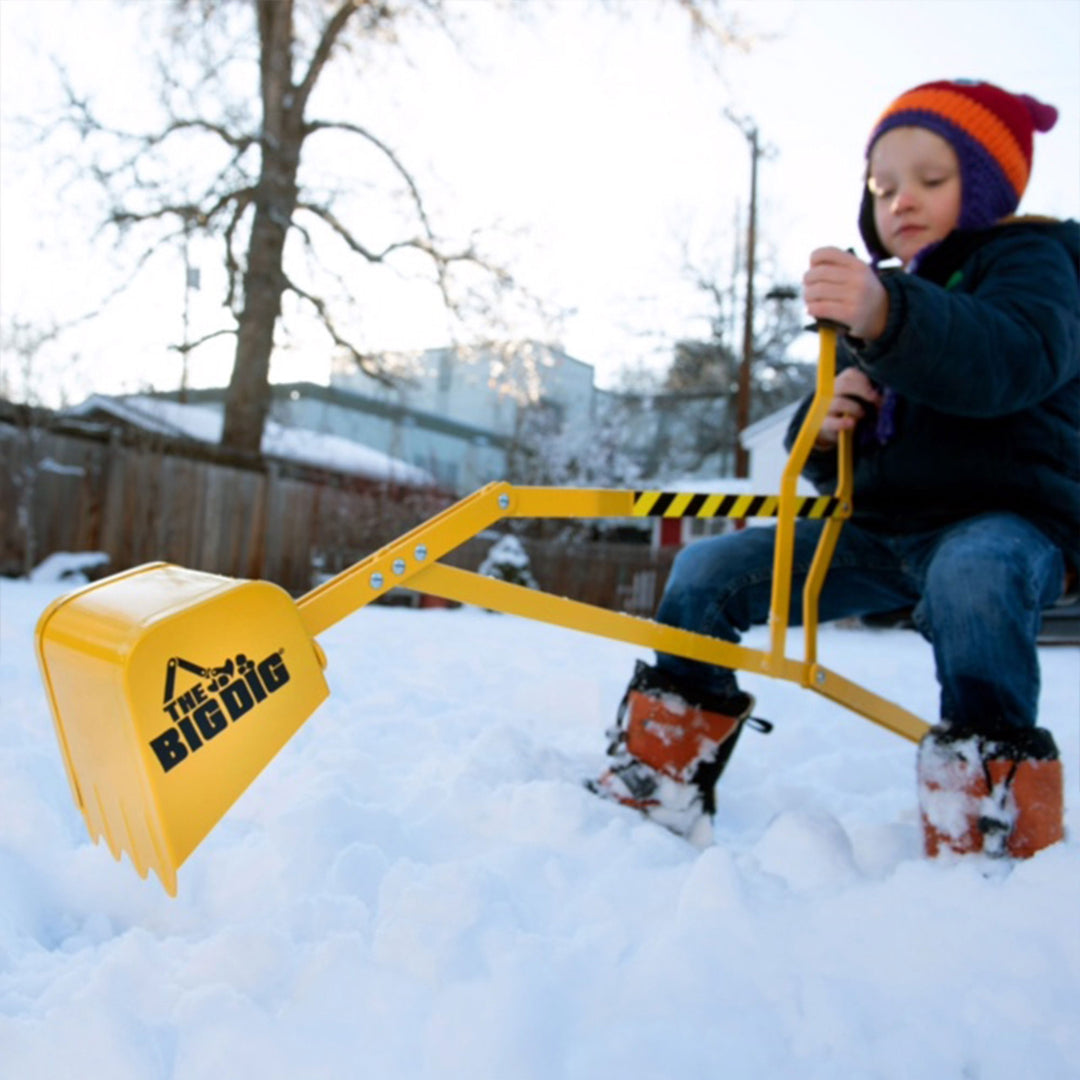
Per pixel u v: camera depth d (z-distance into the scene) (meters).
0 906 1.28
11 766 1.62
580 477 17.94
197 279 11.80
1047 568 1.61
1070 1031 0.97
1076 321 1.61
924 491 1.77
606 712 2.98
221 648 1.08
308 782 1.82
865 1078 0.91
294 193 12.15
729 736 1.81
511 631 5.38
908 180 1.82
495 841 1.59
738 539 1.90
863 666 4.55
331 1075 0.90
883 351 1.48
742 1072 0.92
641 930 1.20
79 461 9.23
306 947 1.13
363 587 1.29
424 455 26.91
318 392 24.61
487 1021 0.95
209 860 1.45
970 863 1.29
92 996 1.00
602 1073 0.91
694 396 24.77
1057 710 3.39
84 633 1.06
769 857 1.53
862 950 1.11
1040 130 1.87
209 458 10.39
